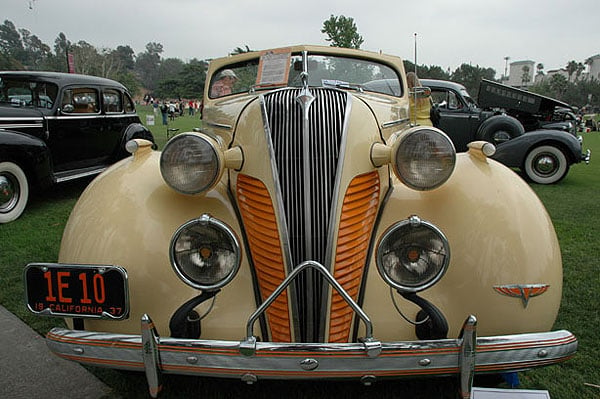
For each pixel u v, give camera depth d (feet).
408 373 5.60
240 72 11.51
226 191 7.47
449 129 32.42
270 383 7.70
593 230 16.49
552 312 6.40
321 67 10.88
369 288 6.77
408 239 5.95
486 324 6.36
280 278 6.57
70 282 6.27
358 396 7.41
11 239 15.51
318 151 6.57
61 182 20.47
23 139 18.08
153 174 7.37
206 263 6.13
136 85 219.20
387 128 8.22
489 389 6.08
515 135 30.17
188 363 5.66
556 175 26.55
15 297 11.31
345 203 6.63
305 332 6.54
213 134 8.63
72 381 8.00
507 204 6.70
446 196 6.99
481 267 6.40
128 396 7.61
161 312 6.52
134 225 6.64
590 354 8.59
